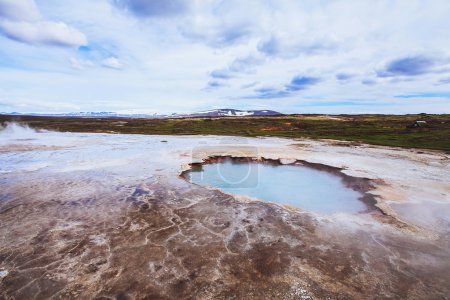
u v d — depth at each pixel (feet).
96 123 184.14
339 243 19.69
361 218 24.38
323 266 16.84
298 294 14.35
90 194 29.89
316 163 48.80
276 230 21.63
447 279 15.78
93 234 20.57
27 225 21.98
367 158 53.93
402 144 74.18
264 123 173.78
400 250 18.84
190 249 18.54
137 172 40.45
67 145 70.95
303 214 25.12
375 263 17.26
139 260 17.20
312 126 145.59
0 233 20.56
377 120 185.06
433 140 79.56
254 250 18.54
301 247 19.06
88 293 14.28
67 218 23.45
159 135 112.16
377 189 33.04
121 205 26.71
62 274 15.78
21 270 16.08
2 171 40.09
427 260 17.69
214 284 15.03
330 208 29.01
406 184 35.14
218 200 28.58
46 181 34.91
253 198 29.53
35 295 14.12
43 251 18.12
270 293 14.40
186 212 25.12
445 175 40.04
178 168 43.57
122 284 14.97
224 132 124.88
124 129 140.15
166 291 14.47
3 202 27.07
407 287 15.06
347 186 36.81
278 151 62.54
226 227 22.03
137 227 21.84
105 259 17.26
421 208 26.76
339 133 108.78
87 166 44.29
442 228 22.34
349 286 15.06
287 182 39.86
